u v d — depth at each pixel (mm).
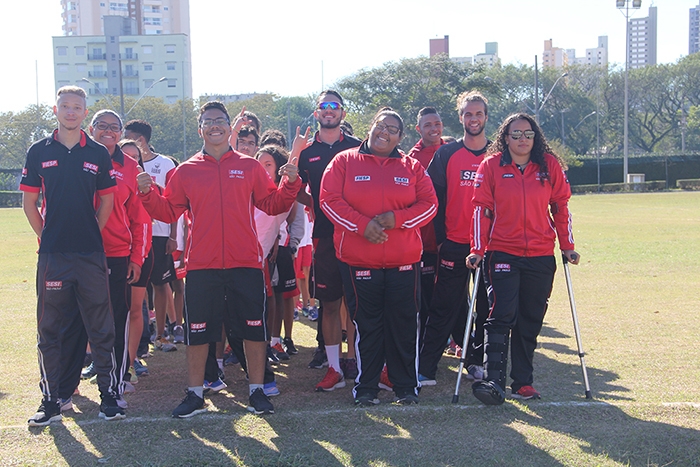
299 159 5730
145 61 101250
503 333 4828
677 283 10234
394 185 4875
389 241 4848
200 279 4664
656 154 70812
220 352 5680
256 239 4785
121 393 4891
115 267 4934
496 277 4910
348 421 4434
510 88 83188
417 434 4215
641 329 7195
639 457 3867
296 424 4391
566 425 4324
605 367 5770
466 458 3863
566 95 81562
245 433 4262
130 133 6789
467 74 59188
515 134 4840
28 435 4254
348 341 5852
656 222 22812
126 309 5012
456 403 4836
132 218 5164
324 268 5367
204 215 4660
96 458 3910
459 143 5672
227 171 4699
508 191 4859
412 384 4957
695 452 3906
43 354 4496
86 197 4539
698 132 81750
